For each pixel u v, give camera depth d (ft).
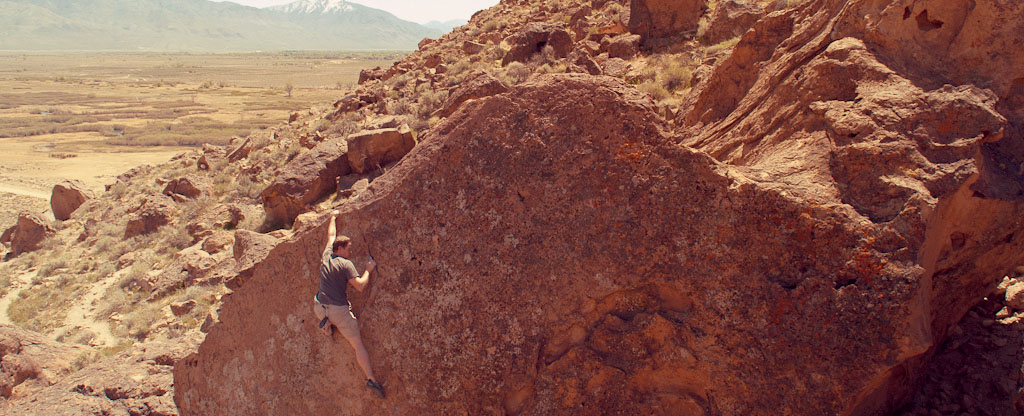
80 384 27.48
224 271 56.75
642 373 13.43
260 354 16.97
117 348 48.39
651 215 13.24
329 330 14.80
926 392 16.16
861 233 11.98
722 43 64.90
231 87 519.60
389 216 15.21
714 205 12.86
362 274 15.17
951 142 13.38
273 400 16.55
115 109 362.74
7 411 29.86
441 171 14.94
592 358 13.51
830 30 18.17
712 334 12.77
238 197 79.87
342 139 69.87
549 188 14.02
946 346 17.53
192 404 19.15
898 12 16.14
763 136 17.90
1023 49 15.08
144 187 101.19
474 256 14.37
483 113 14.83
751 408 12.55
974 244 15.25
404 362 14.57
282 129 102.73
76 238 90.89
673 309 13.24
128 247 76.89
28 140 244.42
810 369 12.05
